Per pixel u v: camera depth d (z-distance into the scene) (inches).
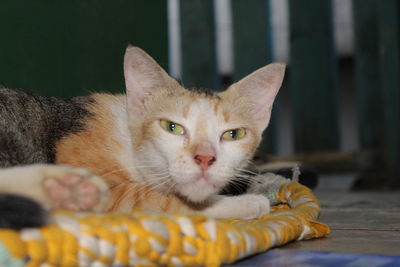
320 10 53.7
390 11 53.9
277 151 53.3
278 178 27.0
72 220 16.9
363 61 54.3
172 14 67.8
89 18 37.2
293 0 54.4
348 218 25.8
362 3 54.2
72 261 16.4
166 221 17.5
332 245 20.1
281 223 20.0
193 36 56.3
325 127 54.1
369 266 17.8
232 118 24.2
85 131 24.1
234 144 24.2
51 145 23.7
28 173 18.3
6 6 32.3
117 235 16.8
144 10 42.2
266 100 25.6
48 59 34.6
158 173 23.5
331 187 53.8
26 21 33.4
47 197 18.3
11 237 16.0
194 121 23.6
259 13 53.8
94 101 25.5
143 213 18.4
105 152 23.8
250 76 25.2
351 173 53.4
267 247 18.8
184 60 56.7
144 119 24.2
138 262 17.0
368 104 54.1
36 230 16.4
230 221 21.5
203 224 17.6
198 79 56.2
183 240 17.3
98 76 37.9
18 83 32.8
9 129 22.7
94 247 16.5
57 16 35.2
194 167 22.7
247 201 23.9
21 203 16.7
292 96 54.9
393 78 53.7
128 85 24.4
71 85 35.9
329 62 53.9
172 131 23.6
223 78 68.2
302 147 54.6
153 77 24.6
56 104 24.8
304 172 31.4
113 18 39.2
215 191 23.3
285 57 65.8
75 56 36.2
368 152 53.1
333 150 54.1
